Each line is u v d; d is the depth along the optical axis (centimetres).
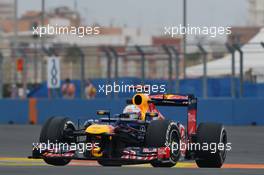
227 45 9325
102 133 3909
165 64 12462
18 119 10062
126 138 4047
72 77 12394
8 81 12569
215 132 4344
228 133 8075
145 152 3959
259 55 11462
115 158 3928
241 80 9425
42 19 12119
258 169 4525
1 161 5000
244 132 8206
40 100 9969
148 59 10938
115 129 3975
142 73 9700
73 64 12119
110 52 10638
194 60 12244
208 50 9512
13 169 4256
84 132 4012
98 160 3934
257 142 6981
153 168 4403
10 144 6662
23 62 11450
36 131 8388
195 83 10900
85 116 9700
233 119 9375
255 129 8662
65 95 11631
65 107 9831
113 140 3997
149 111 4266
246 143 6875
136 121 4131
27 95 12406
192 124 4353
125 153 3972
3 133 8075
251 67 11088
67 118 4159
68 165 4588
